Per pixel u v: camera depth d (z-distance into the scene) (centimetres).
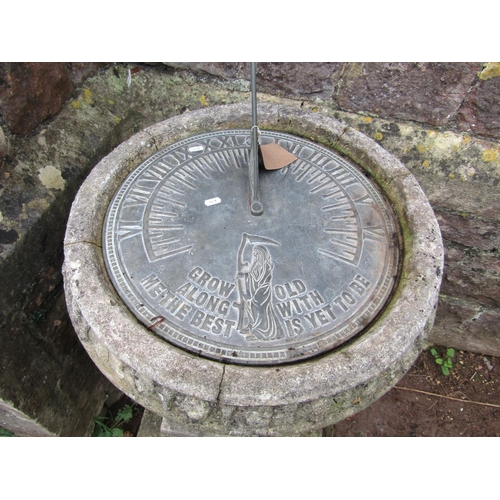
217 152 196
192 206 176
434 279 155
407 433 266
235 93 251
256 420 140
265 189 183
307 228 171
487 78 201
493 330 285
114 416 283
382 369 139
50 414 224
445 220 249
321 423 147
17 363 199
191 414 141
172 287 157
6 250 184
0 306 184
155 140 199
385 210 181
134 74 258
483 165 224
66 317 229
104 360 156
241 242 166
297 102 243
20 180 198
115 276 159
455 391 285
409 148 233
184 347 145
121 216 174
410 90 218
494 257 252
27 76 198
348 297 157
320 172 191
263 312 152
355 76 224
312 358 144
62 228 214
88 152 228
